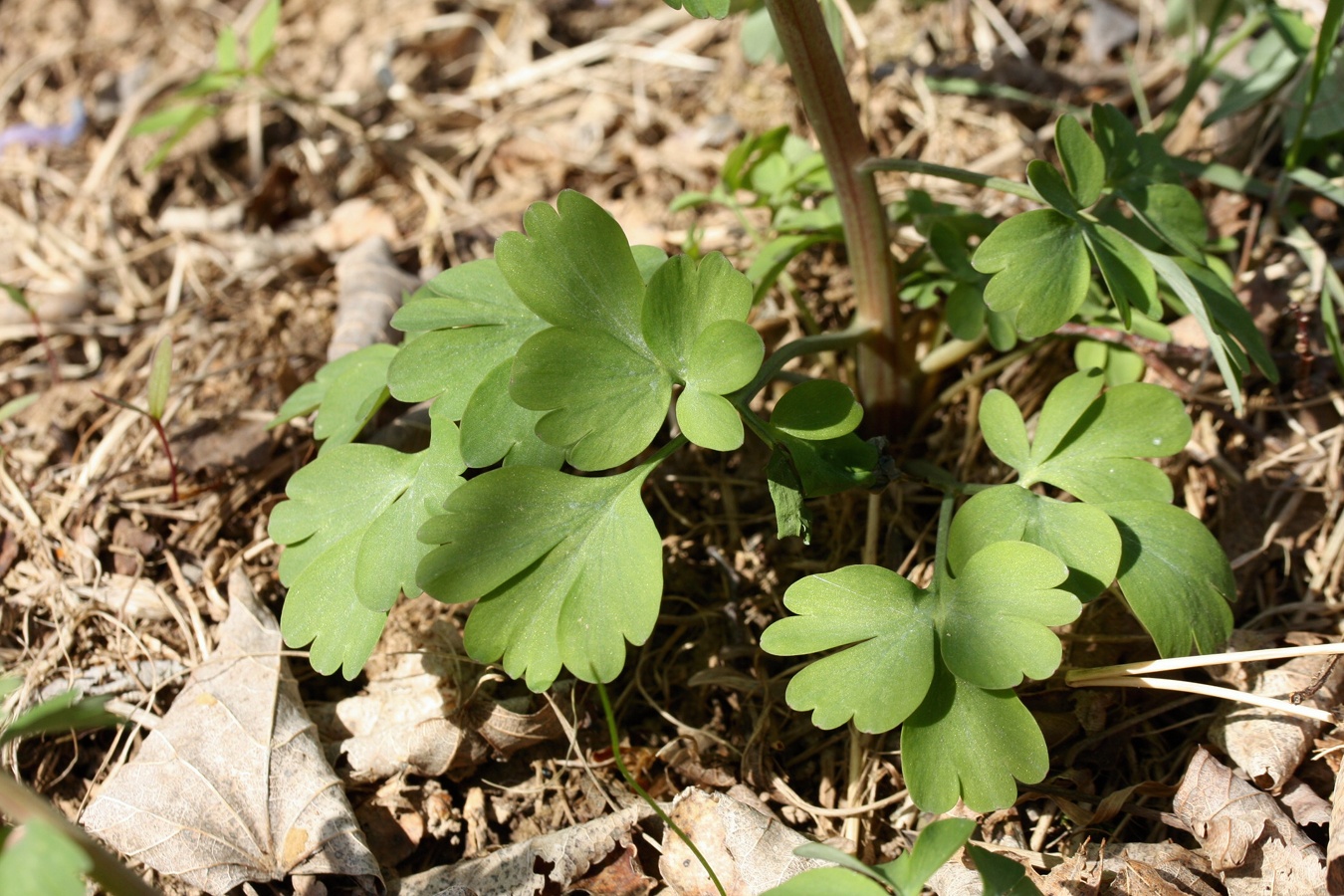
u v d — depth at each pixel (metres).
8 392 0.76
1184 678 0.63
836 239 0.70
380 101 0.90
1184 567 0.60
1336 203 0.73
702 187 0.80
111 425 0.73
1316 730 0.62
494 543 0.59
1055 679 0.63
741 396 0.61
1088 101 0.81
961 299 0.66
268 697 0.64
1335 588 0.66
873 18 0.87
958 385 0.70
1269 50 0.74
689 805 0.62
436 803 0.64
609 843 0.62
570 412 0.58
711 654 0.67
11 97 0.92
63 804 0.65
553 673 0.58
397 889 0.62
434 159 0.86
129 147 0.87
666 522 0.70
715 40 0.90
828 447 0.61
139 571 0.69
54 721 0.54
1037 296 0.61
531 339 0.59
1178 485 0.68
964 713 0.58
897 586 0.60
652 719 0.66
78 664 0.67
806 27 0.61
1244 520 0.67
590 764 0.64
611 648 0.58
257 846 0.62
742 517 0.69
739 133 0.81
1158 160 0.65
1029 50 0.85
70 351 0.77
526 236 0.60
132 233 0.82
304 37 0.95
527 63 0.92
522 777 0.64
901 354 0.68
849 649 0.59
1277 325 0.71
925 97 0.81
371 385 0.64
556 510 0.59
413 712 0.64
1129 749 0.63
